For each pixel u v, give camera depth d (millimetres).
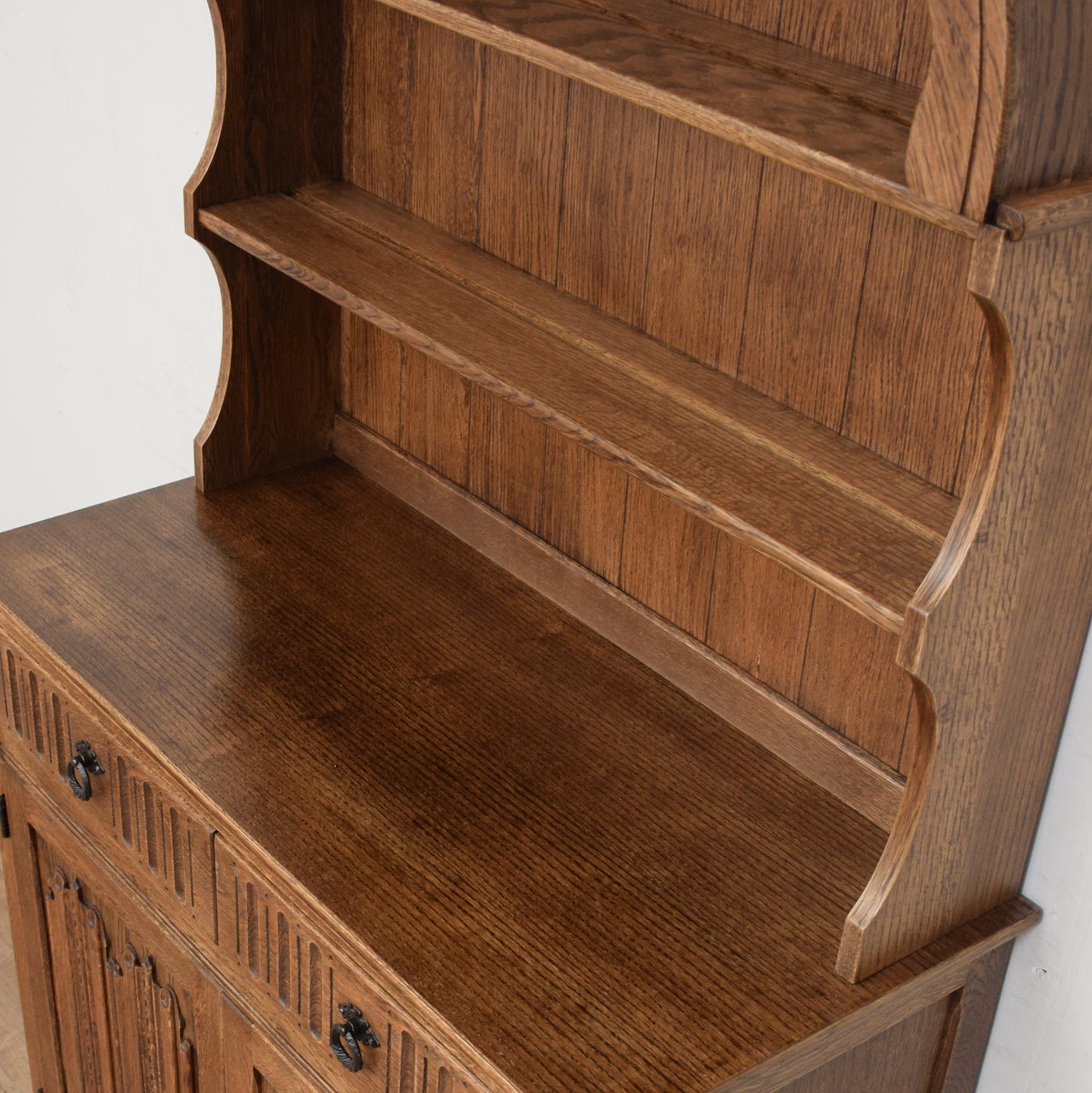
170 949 1686
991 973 1523
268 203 1822
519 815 1488
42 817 1868
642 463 1335
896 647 1438
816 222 1370
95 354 2686
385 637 1729
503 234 1701
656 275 1541
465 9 1313
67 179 2531
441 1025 1265
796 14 1333
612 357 1519
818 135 1092
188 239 2307
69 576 1793
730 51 1296
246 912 1493
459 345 1515
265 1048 1562
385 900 1378
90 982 1934
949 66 959
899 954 1365
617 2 1417
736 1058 1245
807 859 1459
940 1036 1539
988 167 963
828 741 1530
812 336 1413
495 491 1858
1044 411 1123
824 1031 1284
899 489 1337
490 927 1357
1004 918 1460
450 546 1910
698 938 1361
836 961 1344
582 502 1738
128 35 2230
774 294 1432
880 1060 1463
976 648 1209
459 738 1583
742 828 1492
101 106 2359
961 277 1271
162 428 2604
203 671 1651
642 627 1703
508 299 1616
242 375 1931
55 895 1935
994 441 1111
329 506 1971
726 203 1443
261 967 1507
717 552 1592
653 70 1206
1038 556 1218
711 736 1614
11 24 2484
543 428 1751
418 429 1941
